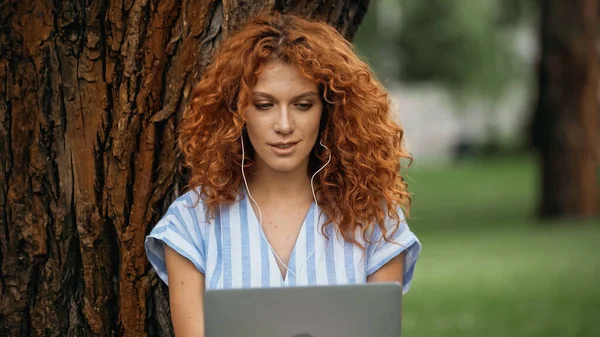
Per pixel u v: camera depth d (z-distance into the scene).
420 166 27.05
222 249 2.69
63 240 2.91
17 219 2.89
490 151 29.94
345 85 2.66
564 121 13.59
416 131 30.83
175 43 2.83
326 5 3.06
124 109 2.82
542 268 8.92
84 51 2.82
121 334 2.99
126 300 2.94
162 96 2.86
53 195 2.89
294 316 2.36
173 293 2.72
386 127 2.79
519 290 7.72
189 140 2.75
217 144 2.70
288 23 2.68
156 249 2.77
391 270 2.77
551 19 13.52
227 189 2.72
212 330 2.35
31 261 2.91
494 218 14.42
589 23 13.36
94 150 2.87
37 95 2.85
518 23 19.42
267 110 2.62
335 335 2.38
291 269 2.68
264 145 2.63
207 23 2.85
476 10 21.73
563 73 13.49
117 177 2.86
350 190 2.74
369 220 2.75
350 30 3.22
